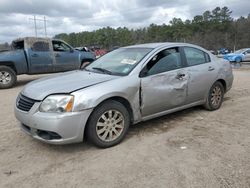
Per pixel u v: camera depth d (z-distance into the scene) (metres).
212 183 3.07
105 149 4.02
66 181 3.19
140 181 3.14
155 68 4.61
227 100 6.94
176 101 4.94
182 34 92.75
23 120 3.91
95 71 4.81
